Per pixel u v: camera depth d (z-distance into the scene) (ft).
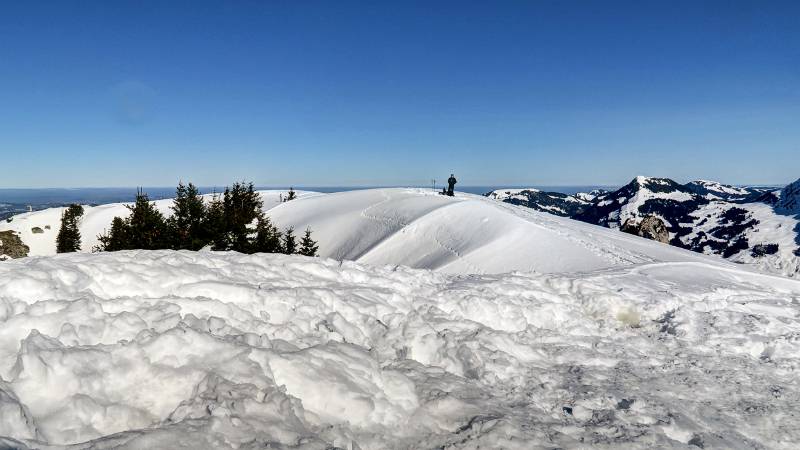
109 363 16.89
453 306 35.27
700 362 30.45
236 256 37.47
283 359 19.08
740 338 34.99
